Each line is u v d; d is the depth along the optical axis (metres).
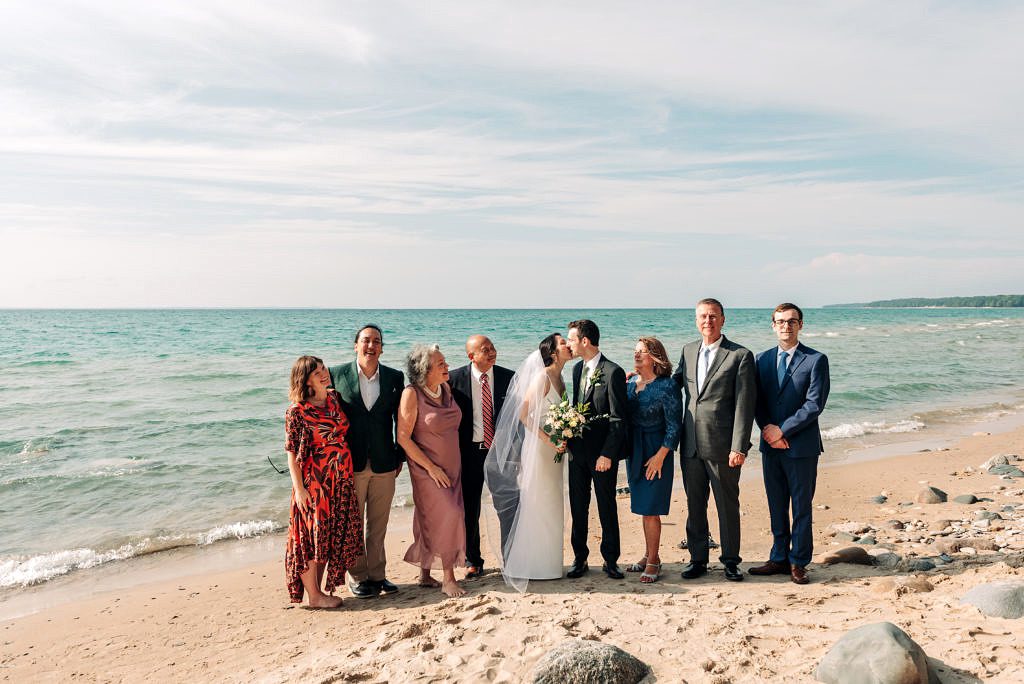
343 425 5.55
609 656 3.73
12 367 26.19
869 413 17.41
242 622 5.58
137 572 7.20
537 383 5.71
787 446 5.53
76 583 6.90
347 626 5.14
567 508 9.02
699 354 5.72
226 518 9.04
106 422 15.38
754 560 6.64
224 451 12.76
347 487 5.56
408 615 5.18
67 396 19.11
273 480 10.81
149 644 5.22
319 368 5.49
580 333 5.80
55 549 7.95
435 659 4.14
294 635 5.09
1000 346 39.94
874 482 10.27
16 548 7.98
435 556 5.88
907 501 9.14
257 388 20.41
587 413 5.70
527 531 5.73
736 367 5.52
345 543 5.59
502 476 5.78
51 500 9.81
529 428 5.73
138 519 9.01
